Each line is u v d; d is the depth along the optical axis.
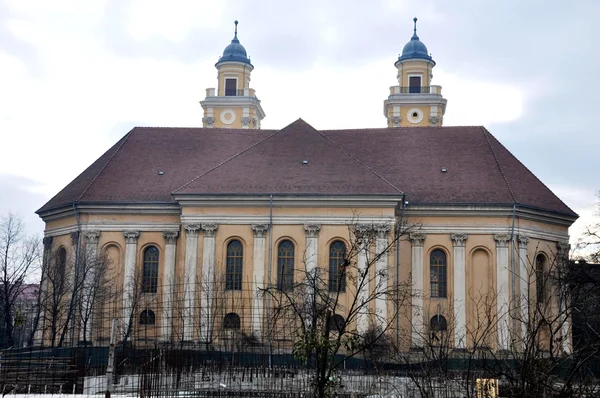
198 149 79.56
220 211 68.69
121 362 45.97
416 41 104.94
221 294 62.41
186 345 51.62
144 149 79.81
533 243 71.56
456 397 28.73
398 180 73.94
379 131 80.94
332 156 71.44
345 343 22.84
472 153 76.94
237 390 39.50
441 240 70.94
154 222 72.75
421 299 68.50
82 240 72.62
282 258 67.75
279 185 68.31
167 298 68.06
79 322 61.56
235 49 109.81
